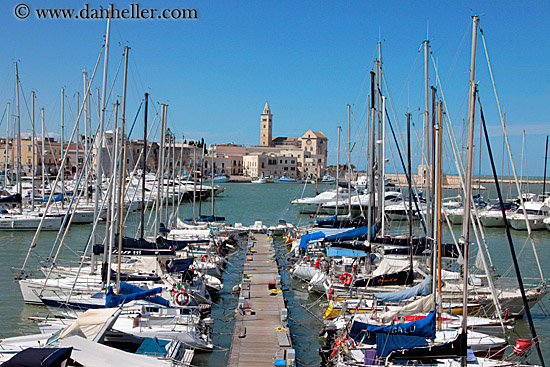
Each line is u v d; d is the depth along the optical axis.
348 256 38.06
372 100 37.19
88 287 29.89
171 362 20.94
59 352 17.47
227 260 48.19
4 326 27.41
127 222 70.12
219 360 24.50
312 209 91.62
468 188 19.27
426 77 30.59
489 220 71.69
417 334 20.77
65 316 26.22
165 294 29.53
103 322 21.38
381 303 28.44
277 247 55.50
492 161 21.72
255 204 110.62
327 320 29.31
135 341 23.53
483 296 29.88
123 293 26.78
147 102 37.81
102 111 34.50
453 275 34.06
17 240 53.97
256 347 24.70
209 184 190.12
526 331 28.67
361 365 20.33
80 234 58.81
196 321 25.94
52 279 31.25
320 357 25.41
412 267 29.77
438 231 23.56
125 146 30.59
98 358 18.66
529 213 72.62
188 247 43.34
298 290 38.41
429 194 29.62
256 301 32.97
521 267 44.81
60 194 70.44
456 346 19.05
